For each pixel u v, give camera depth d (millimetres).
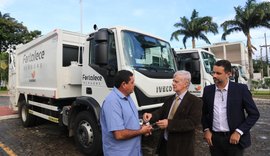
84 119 5266
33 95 7555
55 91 6023
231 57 42250
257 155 5305
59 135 7098
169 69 5664
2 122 9055
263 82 25062
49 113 6863
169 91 5230
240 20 30047
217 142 3146
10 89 9984
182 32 34344
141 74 4703
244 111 3107
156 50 5477
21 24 43812
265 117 10242
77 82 6035
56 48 6129
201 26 33250
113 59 4781
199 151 5578
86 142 5207
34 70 7445
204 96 3254
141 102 4656
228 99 3033
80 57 6543
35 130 7723
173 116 3064
